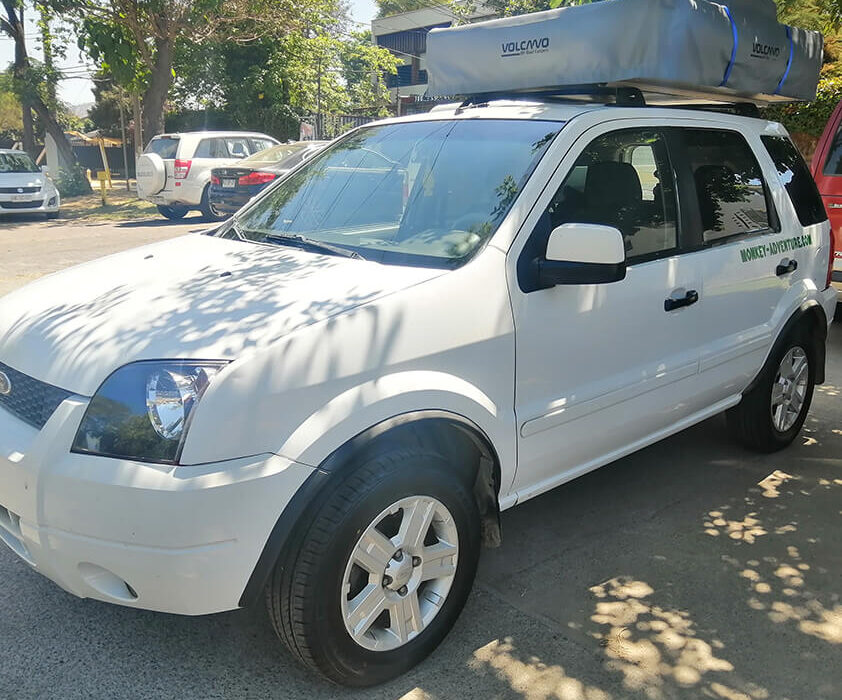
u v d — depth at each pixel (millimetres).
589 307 3127
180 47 24859
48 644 2830
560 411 3082
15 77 25594
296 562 2361
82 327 2602
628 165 3438
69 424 2336
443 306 2676
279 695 2605
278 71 28281
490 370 2797
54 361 2502
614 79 3502
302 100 29734
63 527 2330
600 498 4090
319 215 3533
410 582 2654
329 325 2443
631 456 4641
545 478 3215
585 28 3527
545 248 2996
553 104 3566
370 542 2486
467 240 2967
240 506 2246
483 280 2805
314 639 2418
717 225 3863
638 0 3350
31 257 11375
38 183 16938
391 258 3002
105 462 2268
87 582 2406
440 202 3203
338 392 2408
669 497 4105
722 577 3361
